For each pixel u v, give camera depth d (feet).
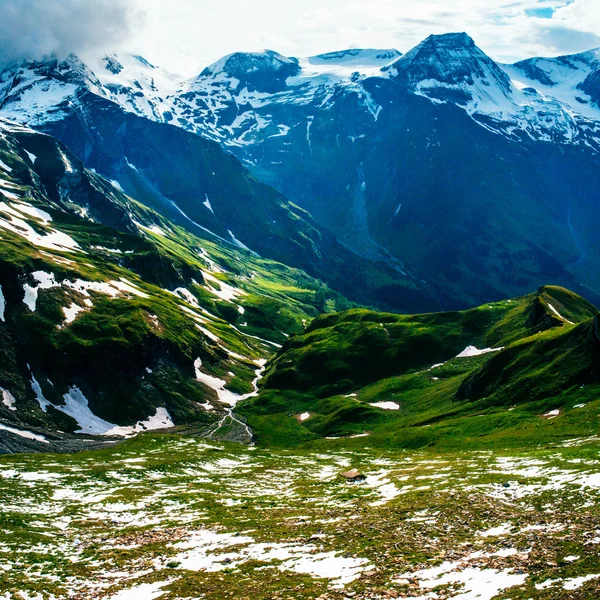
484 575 125.90
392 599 120.37
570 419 346.33
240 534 191.52
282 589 133.80
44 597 144.97
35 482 292.81
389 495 234.17
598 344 425.69
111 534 205.26
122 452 404.36
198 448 423.23
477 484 216.95
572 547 133.08
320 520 201.67
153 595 140.36
